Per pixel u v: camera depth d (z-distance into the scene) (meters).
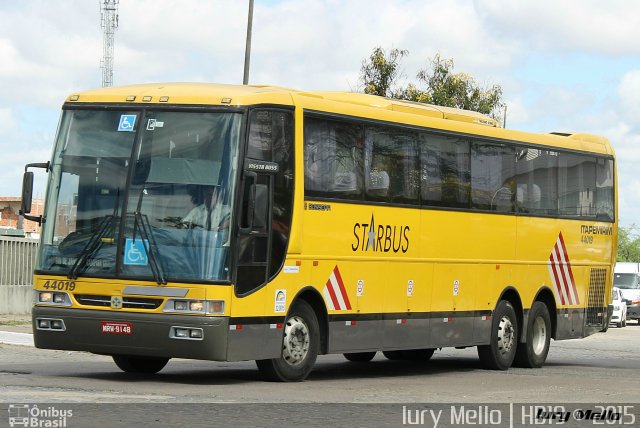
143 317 16.16
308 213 17.80
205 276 16.09
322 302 18.19
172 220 16.34
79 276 16.56
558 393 17.28
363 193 19.06
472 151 22.11
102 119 17.02
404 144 20.17
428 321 20.81
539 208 24.34
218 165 16.41
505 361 23.27
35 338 16.89
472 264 22.09
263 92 17.09
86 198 16.77
